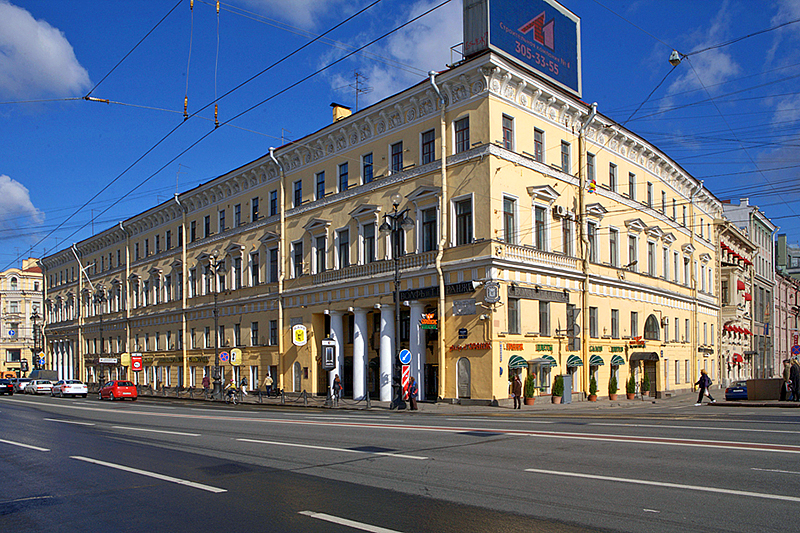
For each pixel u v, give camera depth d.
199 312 50.16
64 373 76.75
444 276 29.48
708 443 11.80
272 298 41.44
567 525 6.62
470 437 13.88
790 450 10.86
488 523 6.78
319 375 37.59
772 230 75.19
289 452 12.42
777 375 73.38
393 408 28.14
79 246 72.38
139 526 7.18
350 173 35.69
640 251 40.25
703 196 52.41
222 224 48.03
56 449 13.99
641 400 34.56
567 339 31.95
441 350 29.23
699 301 49.41
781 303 78.44
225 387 45.16
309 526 6.91
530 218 30.20
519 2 31.25
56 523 7.43
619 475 8.97
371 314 35.72
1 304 101.44
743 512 6.93
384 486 8.84
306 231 38.59
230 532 6.80
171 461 11.70
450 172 29.77
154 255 57.47
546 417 21.25
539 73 31.95
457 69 28.98
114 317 64.38
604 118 35.78
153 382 56.44
